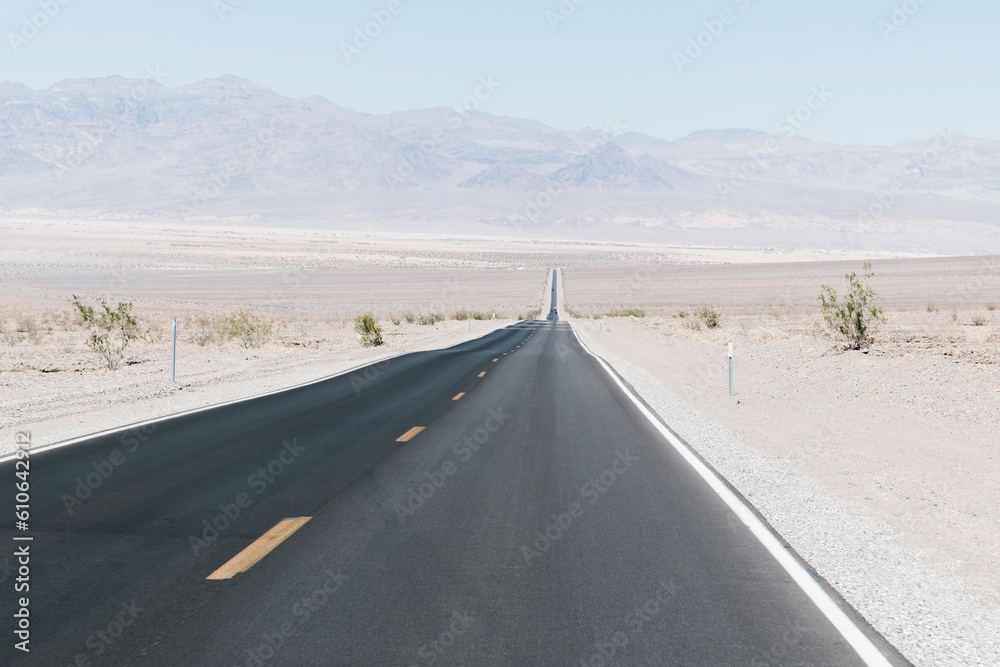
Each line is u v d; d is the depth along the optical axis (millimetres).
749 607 4844
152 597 4961
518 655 4160
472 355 28906
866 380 17656
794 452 10172
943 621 4672
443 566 5590
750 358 24516
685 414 13727
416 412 14055
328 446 10633
